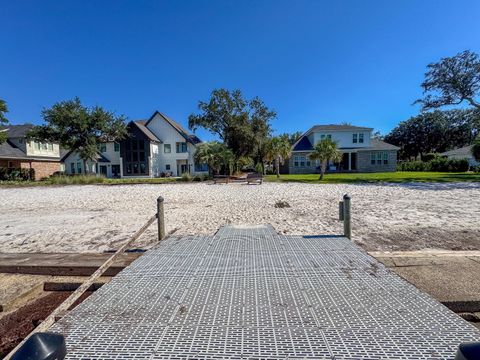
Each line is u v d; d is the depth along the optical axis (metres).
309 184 16.72
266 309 1.83
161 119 35.47
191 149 34.94
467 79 19.73
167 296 2.06
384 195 10.55
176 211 7.98
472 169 30.61
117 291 2.15
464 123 42.69
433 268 2.99
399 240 4.56
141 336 1.55
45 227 6.17
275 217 6.75
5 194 14.14
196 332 1.58
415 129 49.44
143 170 33.00
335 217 6.64
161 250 3.24
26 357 0.99
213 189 15.09
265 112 33.31
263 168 33.00
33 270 3.36
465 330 1.57
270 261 2.80
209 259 2.91
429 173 26.45
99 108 27.52
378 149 30.75
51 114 25.67
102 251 4.32
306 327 1.61
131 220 6.85
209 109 33.06
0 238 5.28
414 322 1.65
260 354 1.38
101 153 34.47
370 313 1.76
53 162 31.77
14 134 28.23
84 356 1.39
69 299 2.03
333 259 2.83
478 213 6.75
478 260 3.21
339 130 31.53
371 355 1.36
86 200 11.16
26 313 2.67
